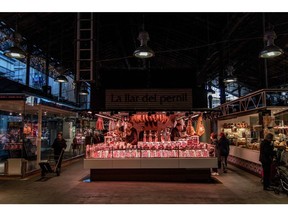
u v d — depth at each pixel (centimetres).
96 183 832
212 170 978
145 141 984
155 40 1616
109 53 1864
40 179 899
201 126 952
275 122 957
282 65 1353
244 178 913
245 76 1703
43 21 1180
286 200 628
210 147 884
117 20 1353
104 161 862
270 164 739
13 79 1468
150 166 860
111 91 870
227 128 1338
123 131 1045
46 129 1580
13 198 648
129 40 1622
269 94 883
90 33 848
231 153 1264
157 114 991
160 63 2100
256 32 1073
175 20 1266
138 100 866
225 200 630
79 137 1678
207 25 1221
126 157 873
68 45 1511
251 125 1073
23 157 1034
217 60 1508
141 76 884
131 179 870
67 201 621
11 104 1016
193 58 1705
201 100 870
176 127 1023
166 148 874
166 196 669
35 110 1193
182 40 1480
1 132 1282
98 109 862
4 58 1473
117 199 639
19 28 1143
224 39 1171
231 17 1026
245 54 1381
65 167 1203
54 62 1683
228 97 2180
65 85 2188
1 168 1055
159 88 870
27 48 1312
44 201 620
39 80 1700
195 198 648
